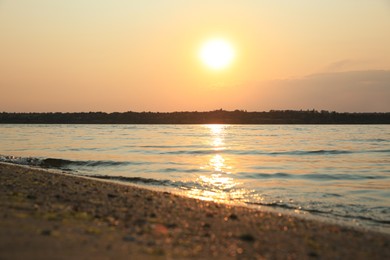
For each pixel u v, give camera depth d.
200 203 16.53
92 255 7.78
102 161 40.03
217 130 157.88
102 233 9.75
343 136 102.81
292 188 25.52
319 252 9.66
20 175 22.45
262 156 49.53
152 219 12.27
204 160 43.72
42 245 8.12
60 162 38.53
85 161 39.62
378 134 114.75
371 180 29.80
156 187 24.59
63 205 13.50
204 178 29.58
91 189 18.41
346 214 17.67
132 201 15.65
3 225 9.52
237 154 51.97
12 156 44.91
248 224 12.59
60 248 8.04
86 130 150.50
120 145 66.69
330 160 44.84
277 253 9.36
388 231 14.31
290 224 13.05
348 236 11.80
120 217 12.21
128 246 8.72
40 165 35.97
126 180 27.03
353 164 40.88
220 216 13.66
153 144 70.12
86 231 9.75
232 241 10.23
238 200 20.81
